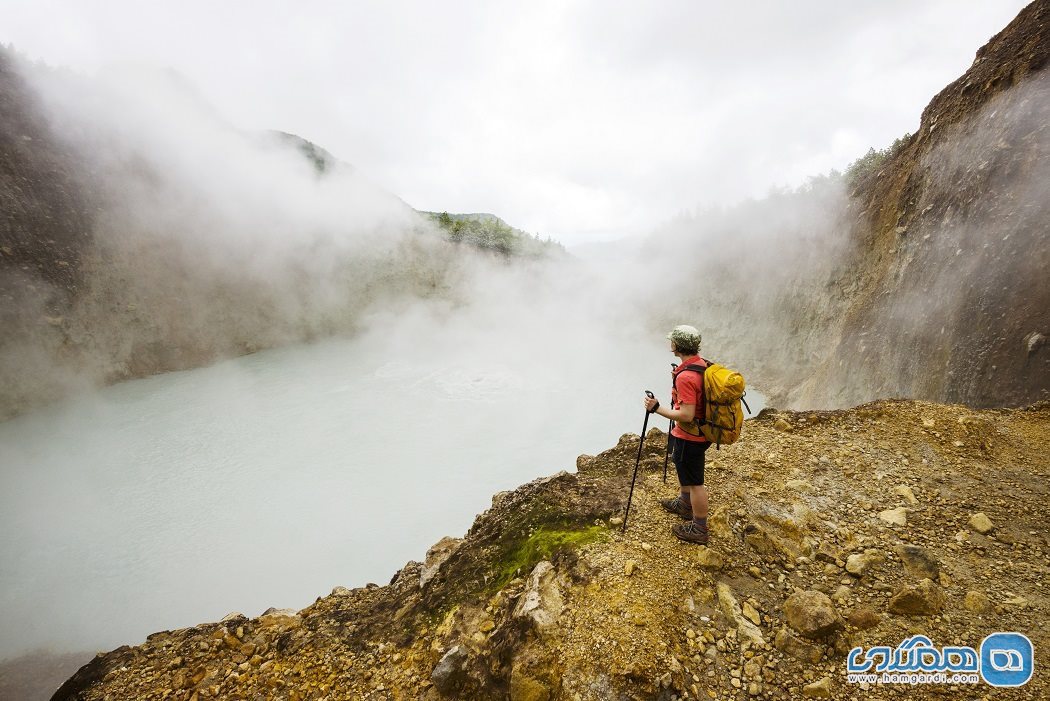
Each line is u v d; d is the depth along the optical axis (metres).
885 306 20.52
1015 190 14.98
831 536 4.74
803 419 7.27
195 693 4.20
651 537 4.53
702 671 3.33
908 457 6.16
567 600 3.90
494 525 5.58
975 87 19.48
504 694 3.51
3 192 31.89
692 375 3.86
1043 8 18.14
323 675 4.19
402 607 4.94
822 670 3.35
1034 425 6.99
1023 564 4.29
